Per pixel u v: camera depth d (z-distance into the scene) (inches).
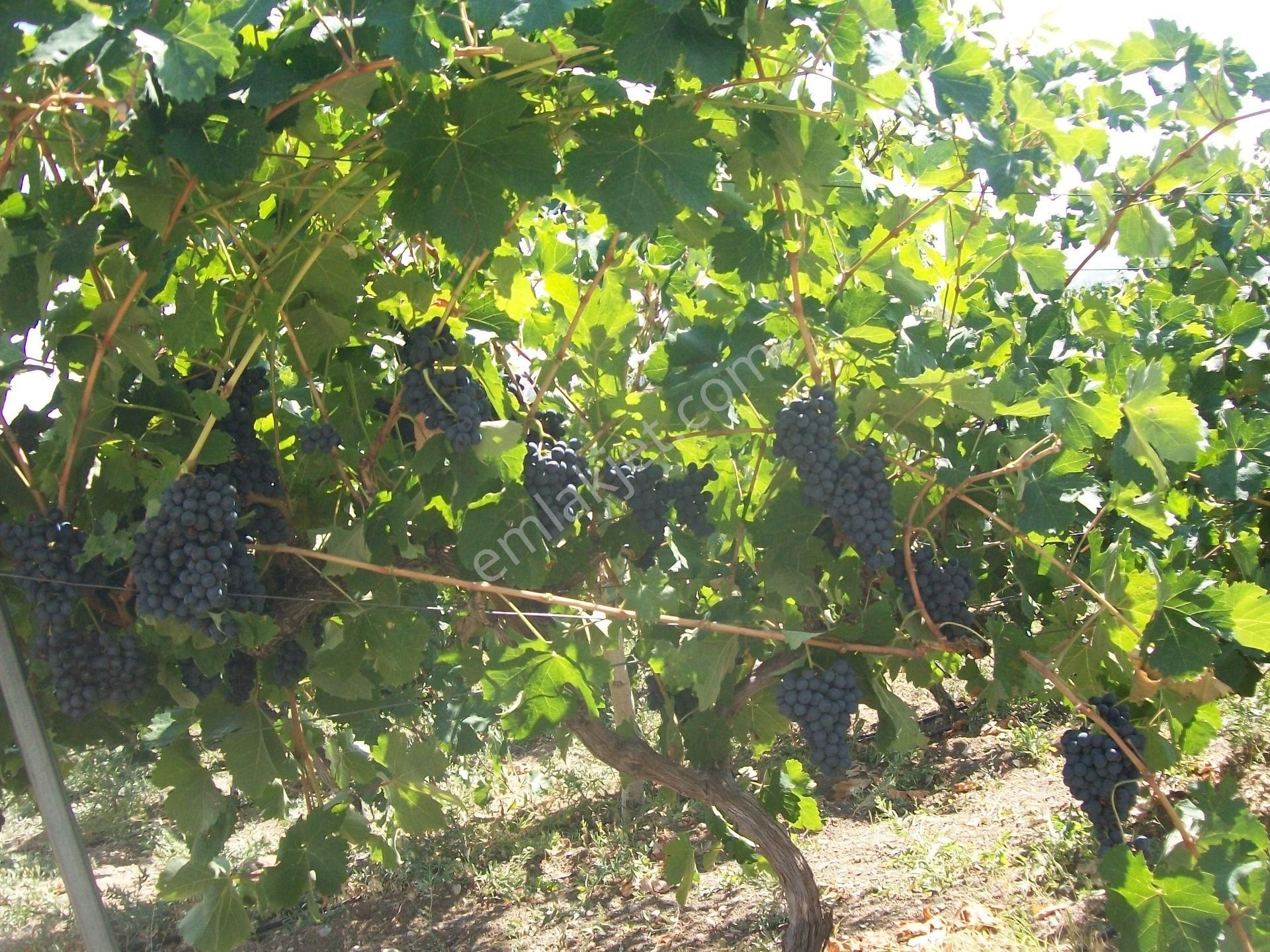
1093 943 189.0
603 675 113.4
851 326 126.0
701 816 159.8
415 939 260.2
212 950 118.6
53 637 100.4
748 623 118.9
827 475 114.0
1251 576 171.8
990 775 300.0
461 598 134.1
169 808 118.7
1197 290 202.8
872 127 139.9
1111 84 150.0
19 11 74.2
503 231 97.1
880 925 217.3
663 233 158.7
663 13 91.6
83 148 90.1
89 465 107.1
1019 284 163.5
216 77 91.0
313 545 122.3
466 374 110.7
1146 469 123.0
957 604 128.4
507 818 324.2
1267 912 106.2
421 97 95.0
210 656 105.4
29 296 92.3
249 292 111.9
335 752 137.6
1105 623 127.8
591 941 243.9
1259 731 267.4
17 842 326.6
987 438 136.0
